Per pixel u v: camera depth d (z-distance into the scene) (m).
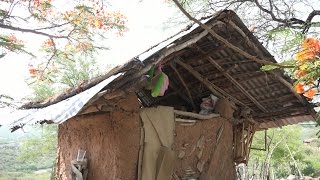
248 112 6.97
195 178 5.84
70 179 5.66
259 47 5.20
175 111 5.65
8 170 23.30
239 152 6.98
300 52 2.39
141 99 6.65
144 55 4.71
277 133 17.09
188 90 6.39
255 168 15.02
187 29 4.85
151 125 5.30
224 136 6.36
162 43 4.91
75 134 5.88
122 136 5.02
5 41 7.03
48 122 4.50
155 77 4.88
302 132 18.84
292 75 2.71
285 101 6.66
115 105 4.93
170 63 5.70
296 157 19.47
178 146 5.69
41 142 15.46
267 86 6.27
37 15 7.97
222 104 6.36
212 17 4.64
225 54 5.60
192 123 5.93
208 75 6.17
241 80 6.20
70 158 5.93
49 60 10.40
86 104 4.25
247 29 4.94
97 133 5.41
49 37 8.45
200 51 5.51
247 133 7.19
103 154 5.26
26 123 4.60
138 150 5.16
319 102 2.74
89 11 8.39
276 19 7.14
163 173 5.21
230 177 6.45
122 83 4.38
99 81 5.08
